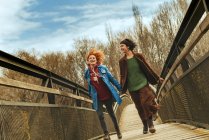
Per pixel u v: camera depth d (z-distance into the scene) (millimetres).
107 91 6930
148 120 6777
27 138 4117
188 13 4379
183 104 6480
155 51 51375
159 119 14133
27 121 4195
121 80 6973
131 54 6941
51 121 5180
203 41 26500
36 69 5074
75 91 7707
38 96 4938
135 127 13805
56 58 46531
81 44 48875
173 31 49906
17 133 3844
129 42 6902
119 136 7125
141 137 6535
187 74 5281
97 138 8664
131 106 26812
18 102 4027
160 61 50844
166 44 50625
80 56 47812
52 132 5141
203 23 3664
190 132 5516
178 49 6000
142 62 6863
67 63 47312
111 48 54719
